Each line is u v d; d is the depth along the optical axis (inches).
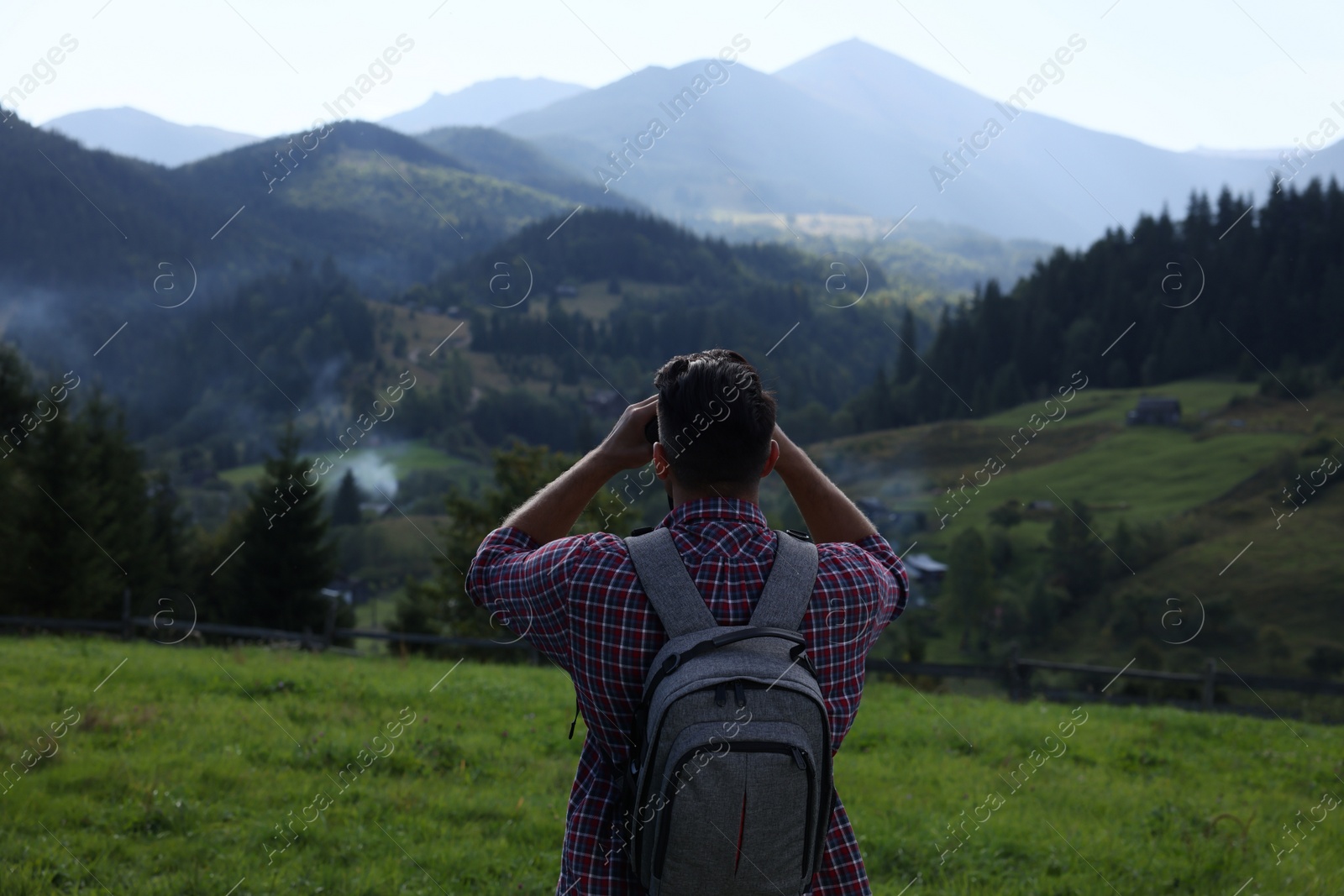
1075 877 196.4
